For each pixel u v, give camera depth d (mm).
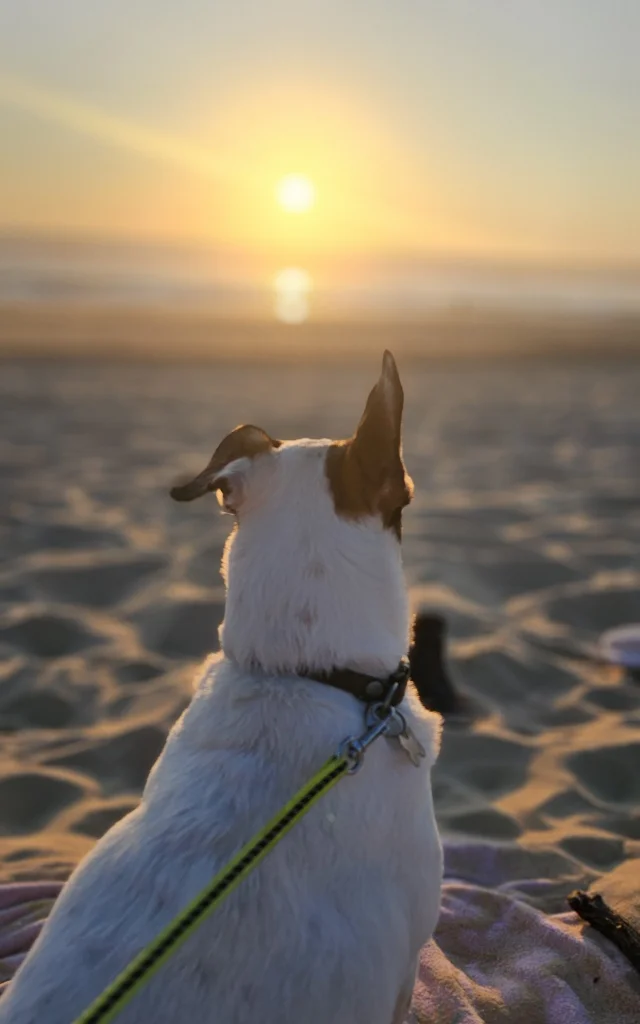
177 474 2703
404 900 548
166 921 486
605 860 958
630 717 1300
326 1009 488
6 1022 466
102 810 1039
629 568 1977
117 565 1867
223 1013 470
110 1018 446
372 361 5461
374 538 579
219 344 5902
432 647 1336
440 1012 694
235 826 517
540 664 1479
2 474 2643
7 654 1488
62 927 498
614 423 3699
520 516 2334
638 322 8156
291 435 3240
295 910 501
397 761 561
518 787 1111
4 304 7852
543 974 739
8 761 1156
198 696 590
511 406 4074
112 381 4465
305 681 566
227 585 598
